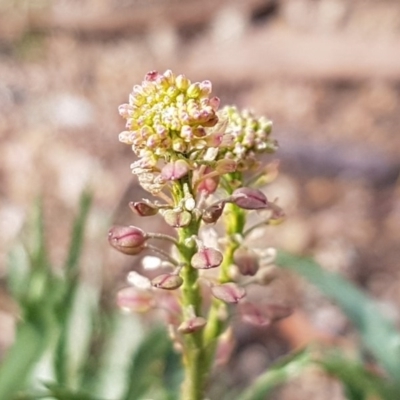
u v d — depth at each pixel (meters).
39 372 0.20
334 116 0.42
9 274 0.21
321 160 0.37
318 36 0.48
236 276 0.14
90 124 0.40
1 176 0.36
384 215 0.34
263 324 0.15
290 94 0.44
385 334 0.19
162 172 0.12
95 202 0.33
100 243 0.29
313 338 0.26
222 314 0.15
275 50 0.47
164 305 0.15
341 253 0.32
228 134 0.13
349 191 0.36
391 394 0.18
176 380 0.22
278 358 0.27
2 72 0.46
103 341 0.23
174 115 0.12
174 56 0.48
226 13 0.51
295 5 0.51
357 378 0.18
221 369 0.26
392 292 0.30
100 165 0.36
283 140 0.38
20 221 0.32
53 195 0.34
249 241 0.15
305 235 0.33
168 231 0.31
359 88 0.44
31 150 0.38
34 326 0.18
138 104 0.13
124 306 0.15
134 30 0.51
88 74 0.46
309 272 0.20
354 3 0.51
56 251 0.31
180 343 0.15
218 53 0.48
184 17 0.51
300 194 0.36
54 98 0.43
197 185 0.13
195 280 0.14
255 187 0.14
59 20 0.51
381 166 0.37
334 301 0.21
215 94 0.45
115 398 0.21
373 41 0.47
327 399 0.26
